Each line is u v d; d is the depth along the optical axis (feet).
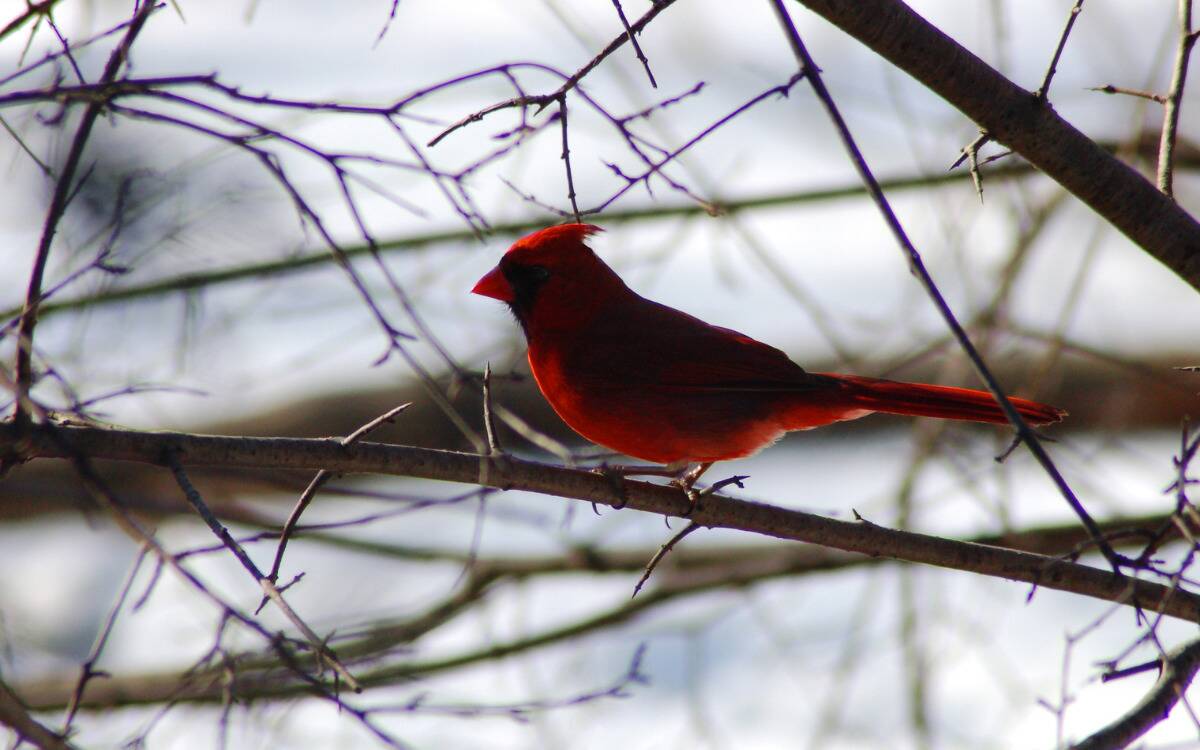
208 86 18.16
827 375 27.91
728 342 28.40
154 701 35.70
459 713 19.45
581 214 20.40
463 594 38.83
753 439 28.35
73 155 19.25
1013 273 35.17
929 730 33.14
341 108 18.76
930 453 35.47
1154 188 21.61
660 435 28.30
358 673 35.14
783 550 39.06
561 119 19.88
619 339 28.09
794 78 17.51
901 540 23.16
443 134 19.51
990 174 35.91
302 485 39.45
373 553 40.86
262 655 27.61
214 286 36.55
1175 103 22.04
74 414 19.81
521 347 34.19
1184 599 22.58
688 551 40.22
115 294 31.35
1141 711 20.66
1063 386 43.45
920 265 16.44
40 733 15.56
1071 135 21.07
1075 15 20.70
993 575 23.11
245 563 17.39
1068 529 36.45
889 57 20.42
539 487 22.33
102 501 18.72
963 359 35.47
